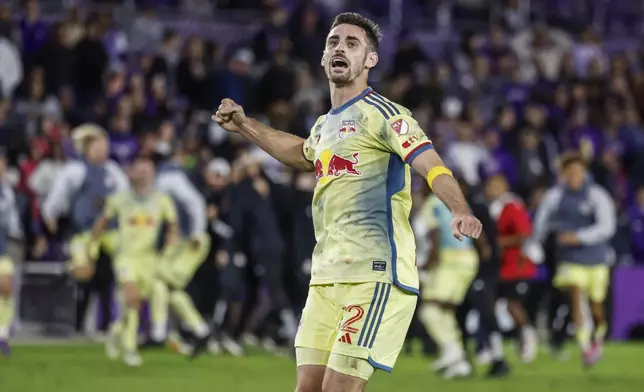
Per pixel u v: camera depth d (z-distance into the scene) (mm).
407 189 17828
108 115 57969
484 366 43500
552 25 80250
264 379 37156
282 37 66875
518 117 67938
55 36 61281
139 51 67688
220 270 46531
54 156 52000
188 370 39875
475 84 69500
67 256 51281
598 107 69000
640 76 73188
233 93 61406
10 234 42656
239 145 52406
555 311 51500
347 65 17812
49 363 41000
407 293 17625
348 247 17609
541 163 62094
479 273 39750
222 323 46812
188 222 46156
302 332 18141
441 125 62312
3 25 61125
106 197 45938
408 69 68375
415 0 78938
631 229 59375
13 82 60500
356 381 17203
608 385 37656
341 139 17734
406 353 48000
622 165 67312
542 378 39625
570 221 44500
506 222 43688
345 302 17547
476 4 79750
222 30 72500
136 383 35438
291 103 61000
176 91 63250
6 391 32750
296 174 47969
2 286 42500
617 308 56219
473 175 58625
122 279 41750
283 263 47344
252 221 46188
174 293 45250
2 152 53688
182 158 47719
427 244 40844
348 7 76625
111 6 70938
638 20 85062
